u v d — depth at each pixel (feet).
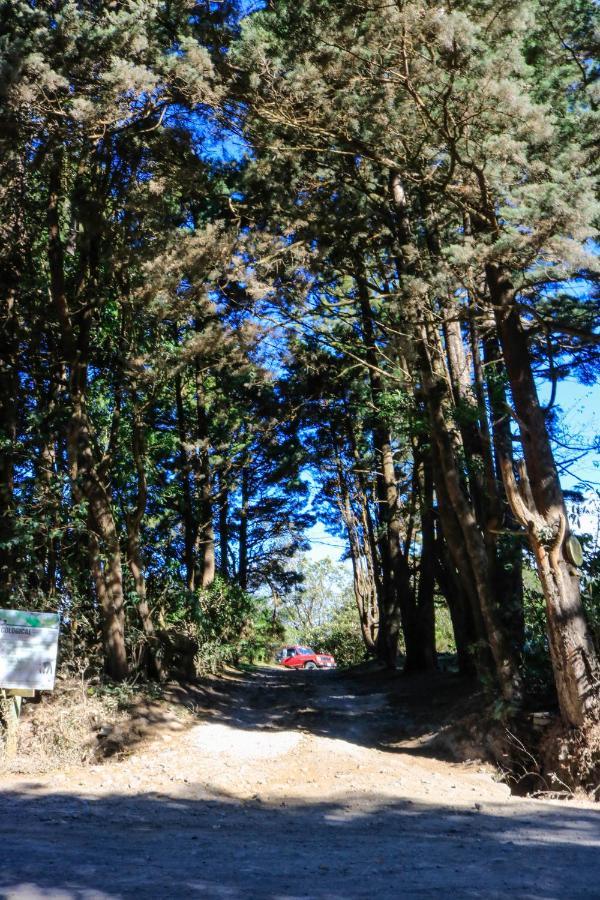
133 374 56.65
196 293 49.73
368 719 55.52
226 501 102.01
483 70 37.93
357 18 39.99
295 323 59.77
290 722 54.49
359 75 42.75
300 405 84.99
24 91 40.98
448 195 44.06
